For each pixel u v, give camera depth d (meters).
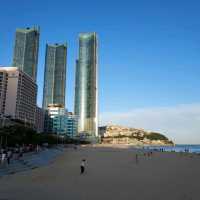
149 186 33.81
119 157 95.06
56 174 44.81
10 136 101.94
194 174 46.78
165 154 121.06
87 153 122.56
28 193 28.14
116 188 32.22
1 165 43.88
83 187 32.66
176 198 26.91
